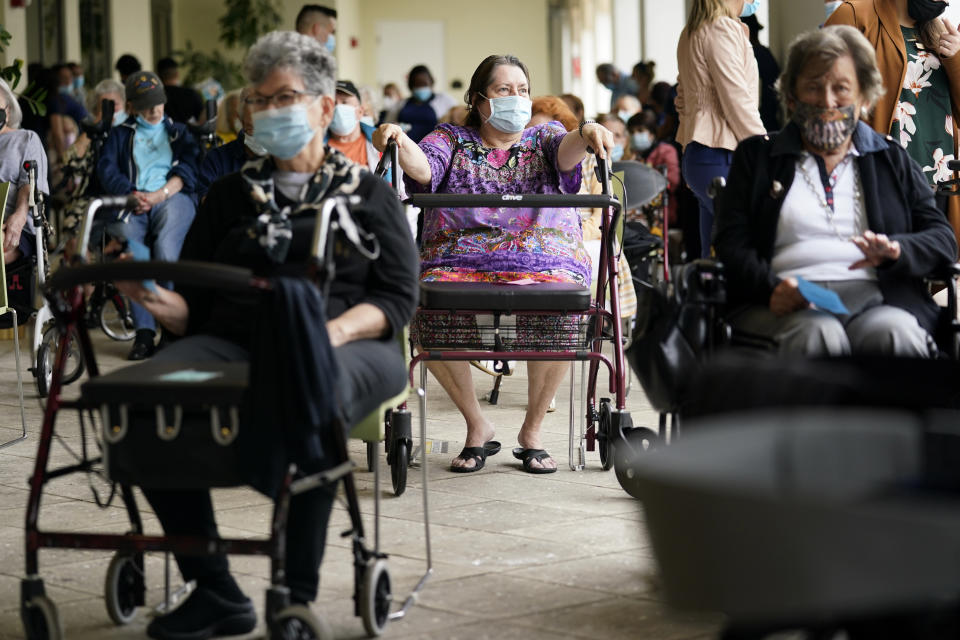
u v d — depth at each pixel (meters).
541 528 4.25
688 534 2.04
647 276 9.02
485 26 30.11
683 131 6.92
